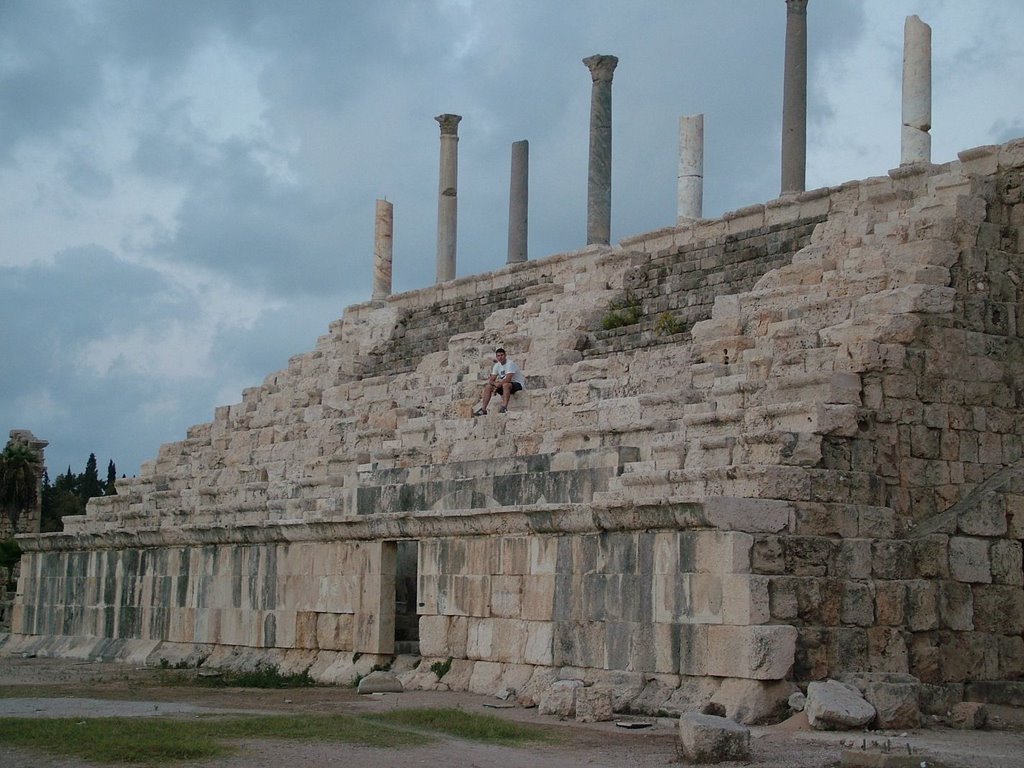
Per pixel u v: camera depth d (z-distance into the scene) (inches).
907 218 1353.3
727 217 1706.4
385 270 2493.8
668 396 1322.6
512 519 1264.8
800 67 1802.4
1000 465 1237.7
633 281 1792.6
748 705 1042.7
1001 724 1096.2
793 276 1418.6
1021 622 1191.6
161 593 1782.7
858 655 1102.4
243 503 1750.7
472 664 1309.1
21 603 2092.8
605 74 2107.5
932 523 1181.7
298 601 1547.7
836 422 1152.2
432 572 1369.3
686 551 1104.2
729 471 1124.5
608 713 1077.1
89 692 1317.7
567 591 1210.6
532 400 1531.7
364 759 847.1
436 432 1600.6
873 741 945.5
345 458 1704.0
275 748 882.8
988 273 1275.8
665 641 1114.1
